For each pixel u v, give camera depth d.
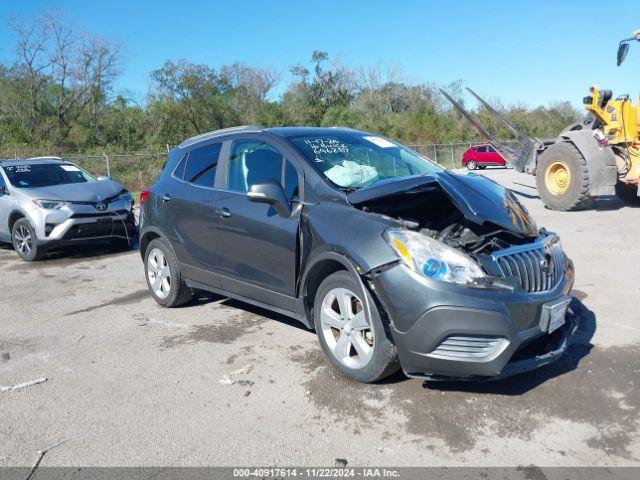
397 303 3.42
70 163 10.22
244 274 4.71
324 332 4.03
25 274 7.98
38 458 3.14
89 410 3.68
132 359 4.51
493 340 3.31
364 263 3.56
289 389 3.84
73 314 5.84
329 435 3.26
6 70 40.31
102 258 8.98
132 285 7.04
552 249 3.91
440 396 3.64
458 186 3.87
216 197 4.96
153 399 3.80
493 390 3.69
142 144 40.09
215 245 4.96
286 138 4.65
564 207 11.38
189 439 3.28
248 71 49.44
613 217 10.27
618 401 3.50
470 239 3.78
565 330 3.85
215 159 5.23
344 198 3.99
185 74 42.06
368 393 3.72
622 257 7.05
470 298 3.28
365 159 4.68
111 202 9.12
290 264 4.23
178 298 5.69
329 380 3.94
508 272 3.50
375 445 3.14
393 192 3.79
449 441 3.14
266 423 3.42
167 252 5.63
